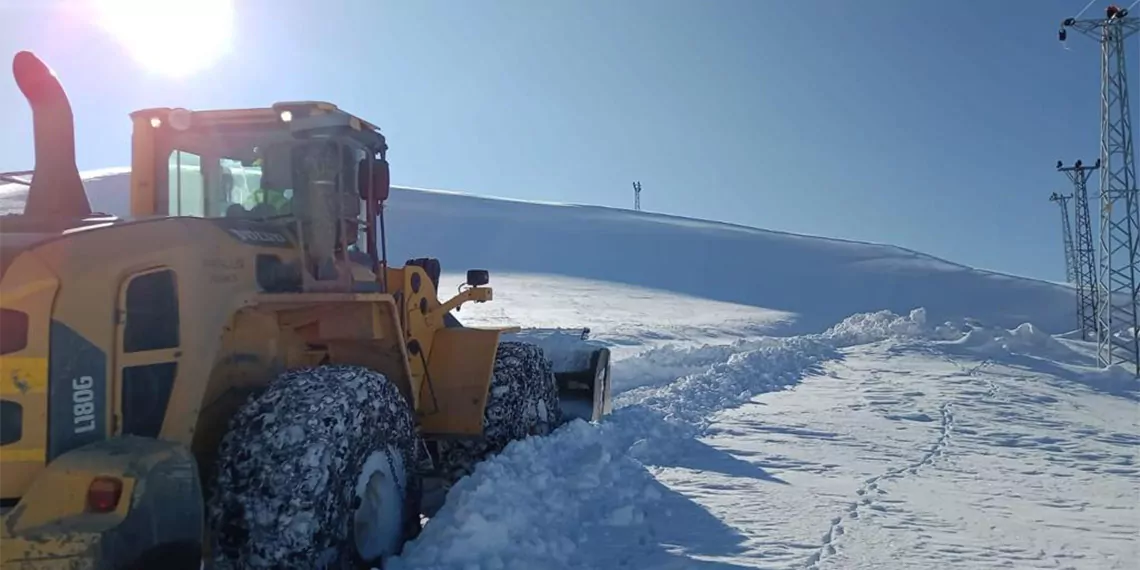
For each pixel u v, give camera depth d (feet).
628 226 205.67
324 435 13.92
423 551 15.67
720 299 138.10
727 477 23.12
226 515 13.42
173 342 13.10
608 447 24.45
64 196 14.60
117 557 10.87
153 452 11.63
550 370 26.17
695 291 144.87
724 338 92.02
